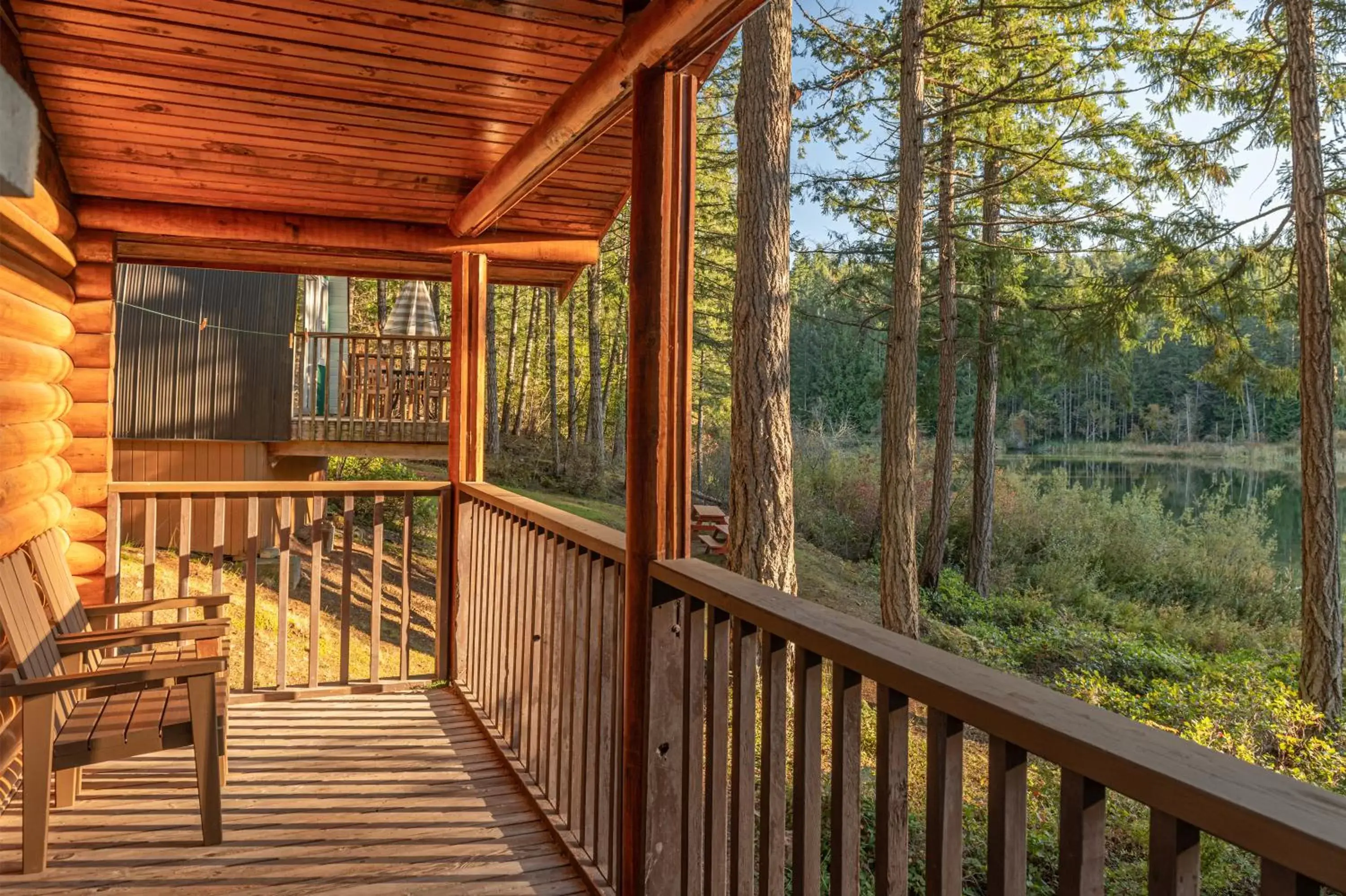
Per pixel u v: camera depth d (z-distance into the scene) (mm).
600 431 20406
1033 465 30578
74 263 3896
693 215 2221
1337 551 8305
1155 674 10094
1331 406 8328
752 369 7539
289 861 2621
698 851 1990
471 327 4461
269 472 10047
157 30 2801
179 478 9344
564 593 2996
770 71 7555
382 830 2842
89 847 2660
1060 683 9180
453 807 3027
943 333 13758
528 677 3285
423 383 10359
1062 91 10570
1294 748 7453
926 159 12922
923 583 13953
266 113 3328
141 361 9062
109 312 4000
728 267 18688
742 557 7523
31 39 2834
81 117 3324
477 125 3439
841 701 1421
